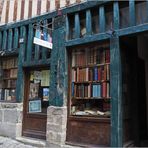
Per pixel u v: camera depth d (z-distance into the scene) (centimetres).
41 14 733
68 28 644
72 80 637
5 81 812
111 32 553
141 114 664
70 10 637
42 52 692
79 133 596
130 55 630
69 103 626
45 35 657
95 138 570
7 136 737
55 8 700
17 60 784
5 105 760
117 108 527
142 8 534
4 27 816
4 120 754
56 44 653
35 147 638
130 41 593
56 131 615
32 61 711
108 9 588
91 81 608
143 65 709
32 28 732
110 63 550
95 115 585
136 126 610
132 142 592
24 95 735
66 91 629
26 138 693
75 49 637
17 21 793
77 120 604
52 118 629
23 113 727
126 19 553
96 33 600
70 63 641
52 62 655
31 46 727
